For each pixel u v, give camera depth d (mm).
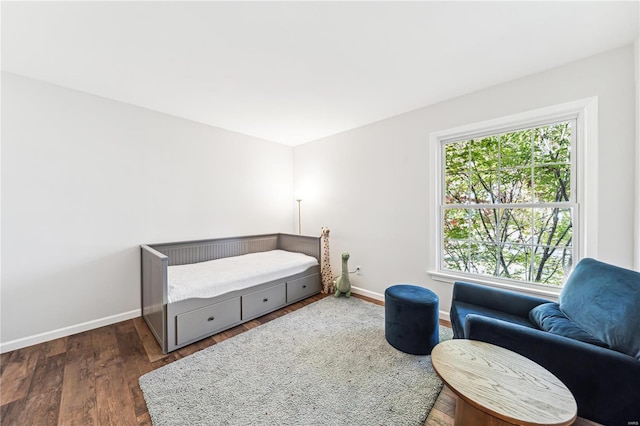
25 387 1515
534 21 1430
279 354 1875
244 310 2438
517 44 1640
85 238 2277
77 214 2234
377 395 1454
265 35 1545
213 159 3201
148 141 2652
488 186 2326
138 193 2588
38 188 2055
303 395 1456
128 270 2520
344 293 3166
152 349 1957
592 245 1760
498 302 1780
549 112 1930
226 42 1609
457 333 1718
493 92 2193
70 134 2195
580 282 1421
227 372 1664
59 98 2141
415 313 1860
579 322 1266
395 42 1621
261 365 1740
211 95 2357
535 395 924
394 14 1378
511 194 2199
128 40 1581
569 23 1443
